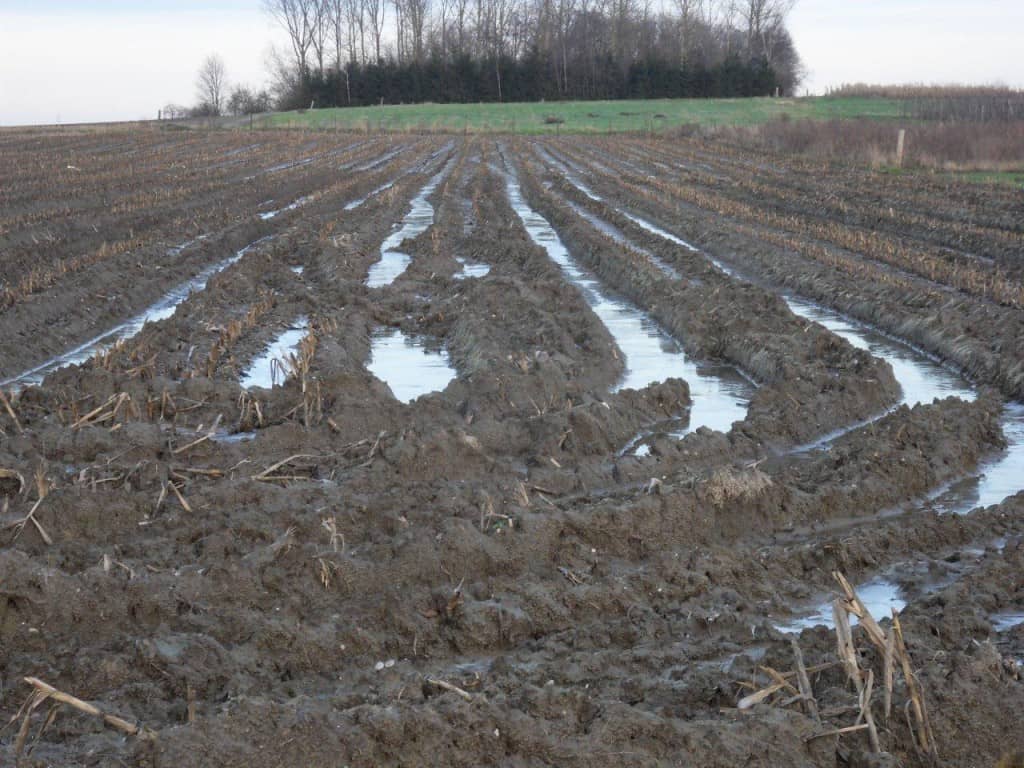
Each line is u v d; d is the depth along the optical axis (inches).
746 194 1342.3
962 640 272.5
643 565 334.6
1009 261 820.0
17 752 219.6
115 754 220.1
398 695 241.8
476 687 251.8
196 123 3627.0
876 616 300.5
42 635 276.8
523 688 241.4
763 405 478.9
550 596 295.1
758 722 227.1
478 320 615.8
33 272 734.5
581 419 431.8
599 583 302.5
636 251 869.8
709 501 357.1
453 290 740.0
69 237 940.0
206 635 267.7
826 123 2183.8
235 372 543.2
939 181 1357.0
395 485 376.2
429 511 345.4
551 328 589.6
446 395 486.0
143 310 720.3
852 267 791.1
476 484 371.9
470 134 2930.6
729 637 280.2
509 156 2087.8
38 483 351.6
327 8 4539.9
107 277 749.3
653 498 351.6
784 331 606.5
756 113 3193.9
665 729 224.5
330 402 467.8
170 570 304.7
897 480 392.5
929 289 693.9
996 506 364.2
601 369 545.6
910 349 610.2
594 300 756.0
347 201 1363.2
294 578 300.4
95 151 2181.3
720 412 495.8
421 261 854.5
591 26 4222.4
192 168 1784.0
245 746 215.8
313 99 3986.2
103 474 378.0
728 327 614.2
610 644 279.9
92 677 253.4
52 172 1648.6
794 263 820.0
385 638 277.6
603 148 2285.9
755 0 4443.9
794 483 387.2
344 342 595.2
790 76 4537.4
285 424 426.9
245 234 1013.8
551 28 4205.2
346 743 219.8
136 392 470.3
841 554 327.3
